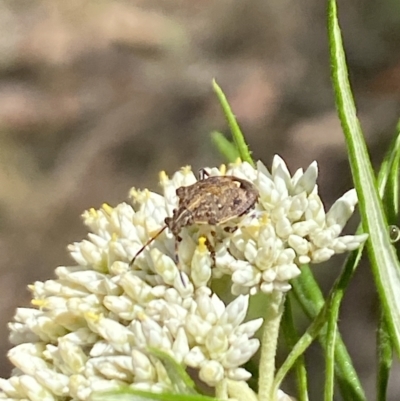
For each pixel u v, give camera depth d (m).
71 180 0.33
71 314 0.11
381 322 0.11
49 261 0.31
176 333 0.10
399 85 0.30
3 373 0.28
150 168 0.33
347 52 0.32
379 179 0.11
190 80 0.35
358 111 0.30
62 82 0.37
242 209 0.10
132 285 0.10
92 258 0.11
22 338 0.11
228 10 0.37
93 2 0.40
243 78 0.35
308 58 0.34
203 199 0.10
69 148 0.35
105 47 0.38
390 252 0.10
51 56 0.38
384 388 0.11
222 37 0.37
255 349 0.10
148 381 0.10
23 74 0.38
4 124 0.36
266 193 0.10
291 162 0.30
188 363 0.10
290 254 0.10
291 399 0.11
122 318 0.10
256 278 0.10
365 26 0.33
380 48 0.32
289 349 0.11
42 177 0.34
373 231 0.10
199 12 0.38
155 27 0.38
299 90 0.33
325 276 0.23
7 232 0.32
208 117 0.34
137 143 0.34
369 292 0.24
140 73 0.37
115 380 0.10
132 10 0.39
